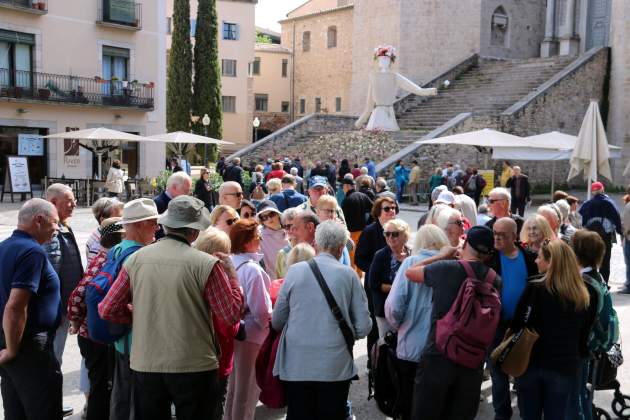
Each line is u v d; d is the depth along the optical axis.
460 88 38.03
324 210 7.20
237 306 4.27
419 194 27.22
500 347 4.77
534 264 5.64
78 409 6.05
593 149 13.20
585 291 4.57
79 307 4.92
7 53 29.27
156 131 34.94
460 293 4.50
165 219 4.27
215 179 21.52
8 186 25.53
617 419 6.10
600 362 5.56
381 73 32.84
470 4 41.19
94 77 31.78
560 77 31.72
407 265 5.12
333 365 4.55
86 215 20.62
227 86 53.78
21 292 4.41
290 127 36.28
